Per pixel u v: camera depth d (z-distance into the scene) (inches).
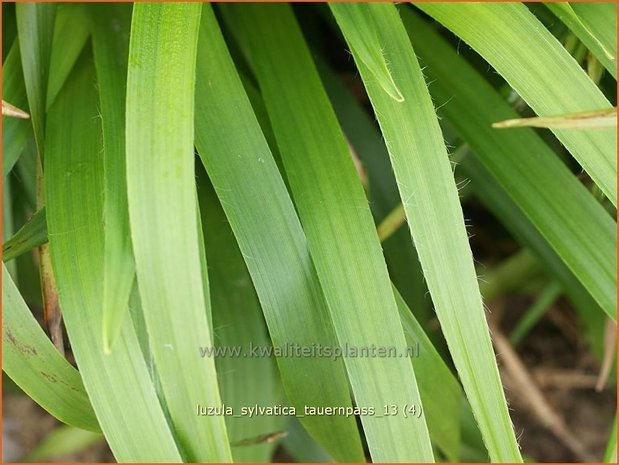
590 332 19.4
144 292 12.9
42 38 15.5
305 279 14.5
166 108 13.2
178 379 13.0
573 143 14.1
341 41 20.5
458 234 13.8
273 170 14.5
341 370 14.9
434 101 16.4
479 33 14.5
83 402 14.5
